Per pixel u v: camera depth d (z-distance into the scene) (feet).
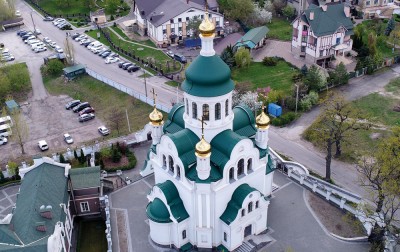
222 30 495.41
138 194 255.50
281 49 456.86
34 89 408.26
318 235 222.07
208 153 189.78
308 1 494.59
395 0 536.42
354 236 220.23
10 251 187.11
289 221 230.68
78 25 547.49
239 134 220.64
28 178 238.68
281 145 309.01
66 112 369.30
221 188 200.54
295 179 258.78
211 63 193.67
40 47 481.46
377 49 427.33
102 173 275.18
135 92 383.04
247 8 502.38
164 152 209.15
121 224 234.58
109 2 559.79
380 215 221.05
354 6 515.50
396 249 215.72
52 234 200.23
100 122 353.10
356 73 392.88
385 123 325.21
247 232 220.02
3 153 318.04
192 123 205.67
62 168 246.27
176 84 399.85
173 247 220.23
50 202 219.82
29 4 623.77
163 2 503.61
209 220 207.92
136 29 520.42
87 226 247.09
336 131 279.28
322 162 289.12
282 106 349.82
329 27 410.93
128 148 302.86
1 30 540.52
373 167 229.66
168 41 478.59
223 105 200.13
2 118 343.46
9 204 263.49
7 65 418.31
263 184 223.51
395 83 381.40
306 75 377.50
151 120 227.20
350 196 246.27
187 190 202.59
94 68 437.99
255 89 379.55
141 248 220.02
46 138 334.24
